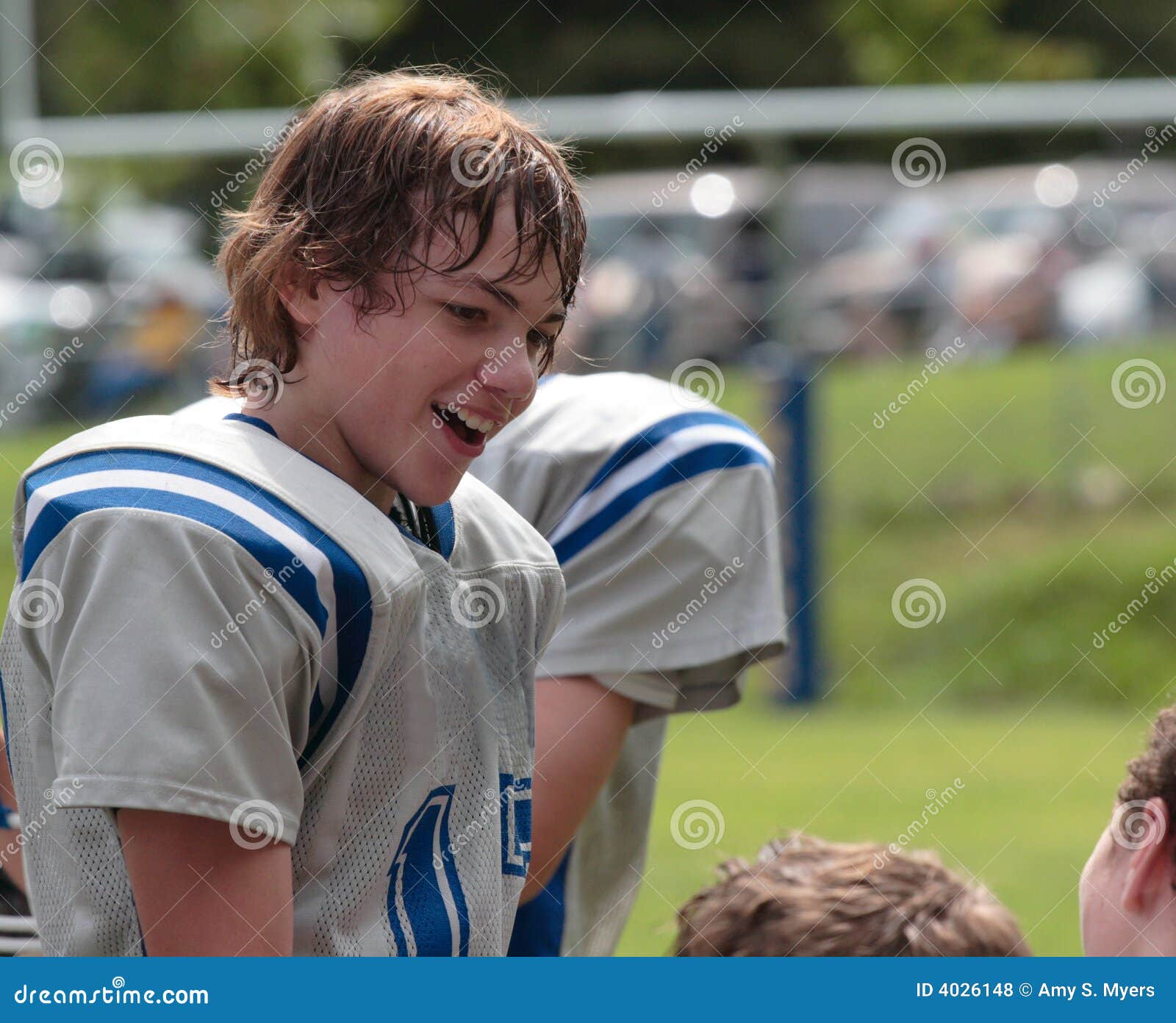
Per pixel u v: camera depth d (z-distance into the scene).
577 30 50.97
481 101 4.70
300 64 34.91
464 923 4.44
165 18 34.50
